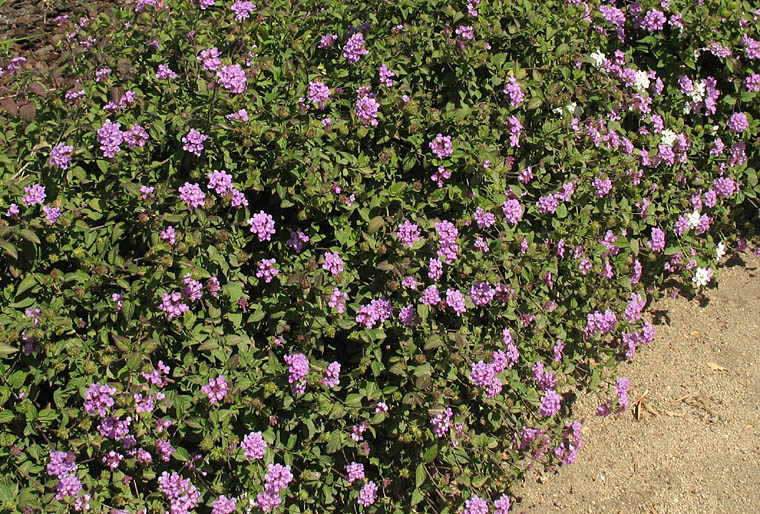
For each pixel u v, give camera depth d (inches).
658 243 168.7
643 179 170.9
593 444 156.6
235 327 124.4
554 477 150.6
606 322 149.3
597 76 159.8
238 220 128.6
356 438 123.9
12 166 120.2
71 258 121.2
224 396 115.9
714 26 175.6
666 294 186.4
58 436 109.8
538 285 144.6
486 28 144.4
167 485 112.7
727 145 188.4
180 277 116.9
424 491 129.6
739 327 178.4
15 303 115.3
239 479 119.7
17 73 146.6
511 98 142.0
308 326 123.5
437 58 142.8
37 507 106.7
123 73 130.4
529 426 139.3
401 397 126.6
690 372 169.3
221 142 127.5
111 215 121.3
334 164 131.0
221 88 128.7
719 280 190.4
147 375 113.4
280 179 127.9
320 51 148.9
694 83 181.3
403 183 131.7
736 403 162.7
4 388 110.8
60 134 122.1
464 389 135.6
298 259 129.3
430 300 126.9
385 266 123.8
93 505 109.9
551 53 155.7
